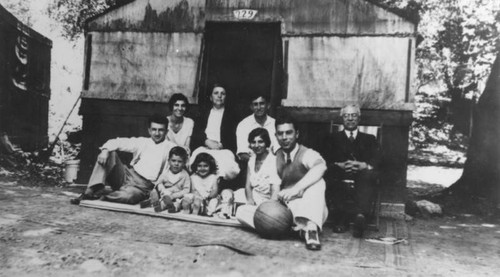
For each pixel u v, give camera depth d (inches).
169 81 318.3
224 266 160.6
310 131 297.4
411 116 284.4
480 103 354.6
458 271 172.6
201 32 315.3
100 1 439.2
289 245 193.9
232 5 311.0
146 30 321.4
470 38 425.7
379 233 231.5
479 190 342.3
